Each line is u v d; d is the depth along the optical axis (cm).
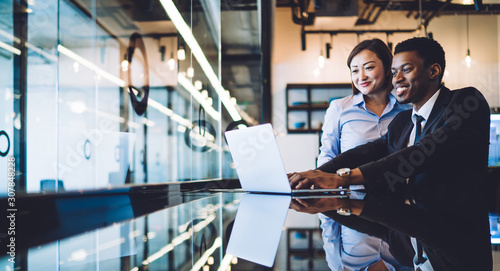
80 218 74
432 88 110
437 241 40
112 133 395
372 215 59
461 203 76
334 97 731
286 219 57
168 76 478
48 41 289
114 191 143
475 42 681
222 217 61
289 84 729
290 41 753
